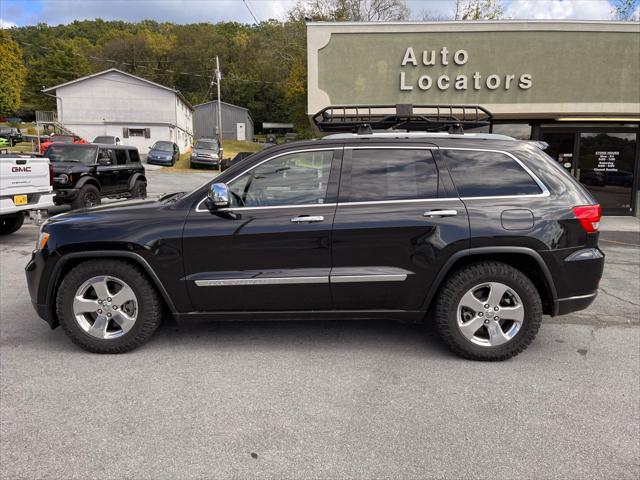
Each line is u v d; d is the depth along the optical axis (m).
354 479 2.54
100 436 2.90
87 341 4.02
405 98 11.93
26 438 2.88
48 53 69.00
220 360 3.97
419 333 4.59
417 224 3.83
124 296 3.99
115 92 39.62
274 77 72.94
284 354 4.09
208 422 3.06
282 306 3.97
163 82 77.19
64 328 4.01
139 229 3.90
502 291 3.88
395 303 3.96
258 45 79.81
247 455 2.73
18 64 53.31
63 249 3.92
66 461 2.67
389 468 2.62
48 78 67.81
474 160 4.01
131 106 39.88
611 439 2.89
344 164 4.00
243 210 3.92
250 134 69.56
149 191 19.47
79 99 39.50
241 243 3.87
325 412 3.18
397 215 3.85
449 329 3.93
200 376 3.68
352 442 2.85
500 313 3.91
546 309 4.16
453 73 11.75
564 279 3.88
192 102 75.81
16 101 53.44
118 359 3.98
